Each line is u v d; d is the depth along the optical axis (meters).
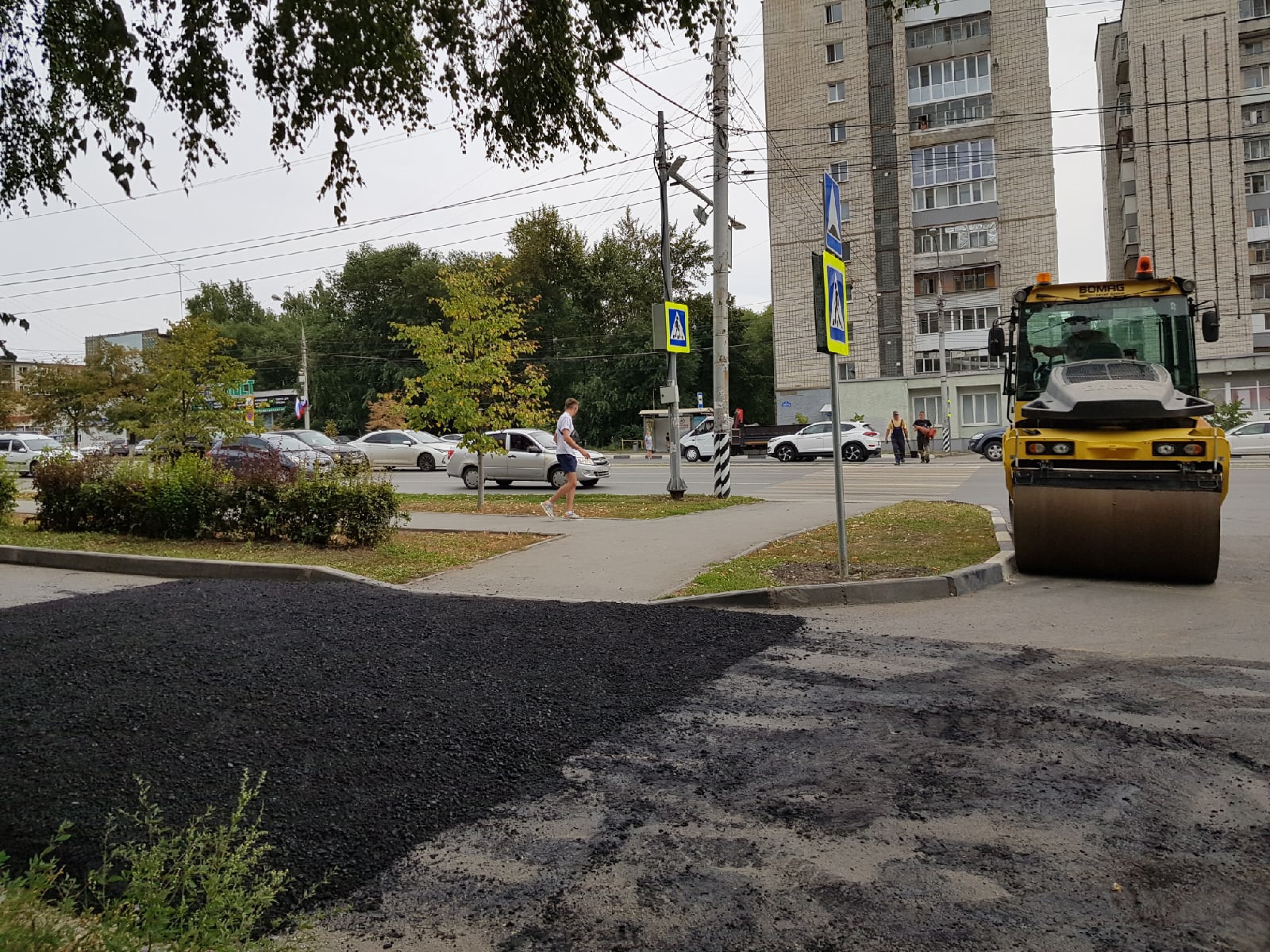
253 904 2.33
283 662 5.22
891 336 54.72
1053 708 4.52
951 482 22.73
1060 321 9.85
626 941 2.53
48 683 4.82
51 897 2.61
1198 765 3.76
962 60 52.38
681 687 4.91
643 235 63.00
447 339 15.95
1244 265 48.59
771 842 3.13
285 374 71.50
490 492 22.06
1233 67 48.31
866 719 4.40
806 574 8.16
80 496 11.87
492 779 3.66
